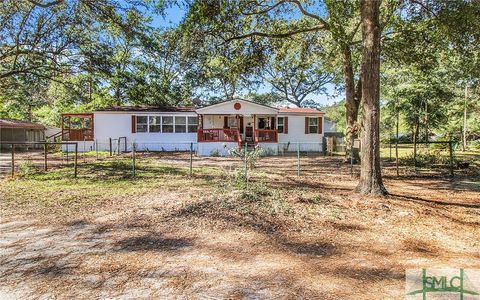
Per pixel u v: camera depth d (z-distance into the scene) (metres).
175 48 13.30
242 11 11.98
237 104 21.91
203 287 3.24
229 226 5.23
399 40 14.30
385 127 33.53
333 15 12.47
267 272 3.61
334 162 16.61
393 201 7.04
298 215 5.83
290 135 24.52
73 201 7.05
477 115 27.66
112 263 3.84
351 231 5.13
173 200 6.96
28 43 15.04
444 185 9.88
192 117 23.86
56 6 14.37
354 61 16.58
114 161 15.97
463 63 14.42
